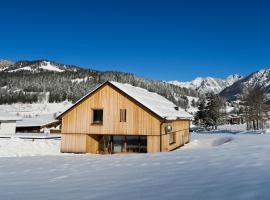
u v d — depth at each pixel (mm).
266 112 75250
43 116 87250
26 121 68750
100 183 8672
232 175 8062
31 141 35688
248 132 55969
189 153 15430
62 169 12641
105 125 29375
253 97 72688
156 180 8422
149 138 27938
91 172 11227
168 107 35719
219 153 14109
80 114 30266
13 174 11805
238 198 5711
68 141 30438
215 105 84750
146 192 6953
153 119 27922
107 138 31047
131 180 8781
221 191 6344
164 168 10719
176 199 6090
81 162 15008
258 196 5719
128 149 30031
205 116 85438
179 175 8906
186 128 40500
